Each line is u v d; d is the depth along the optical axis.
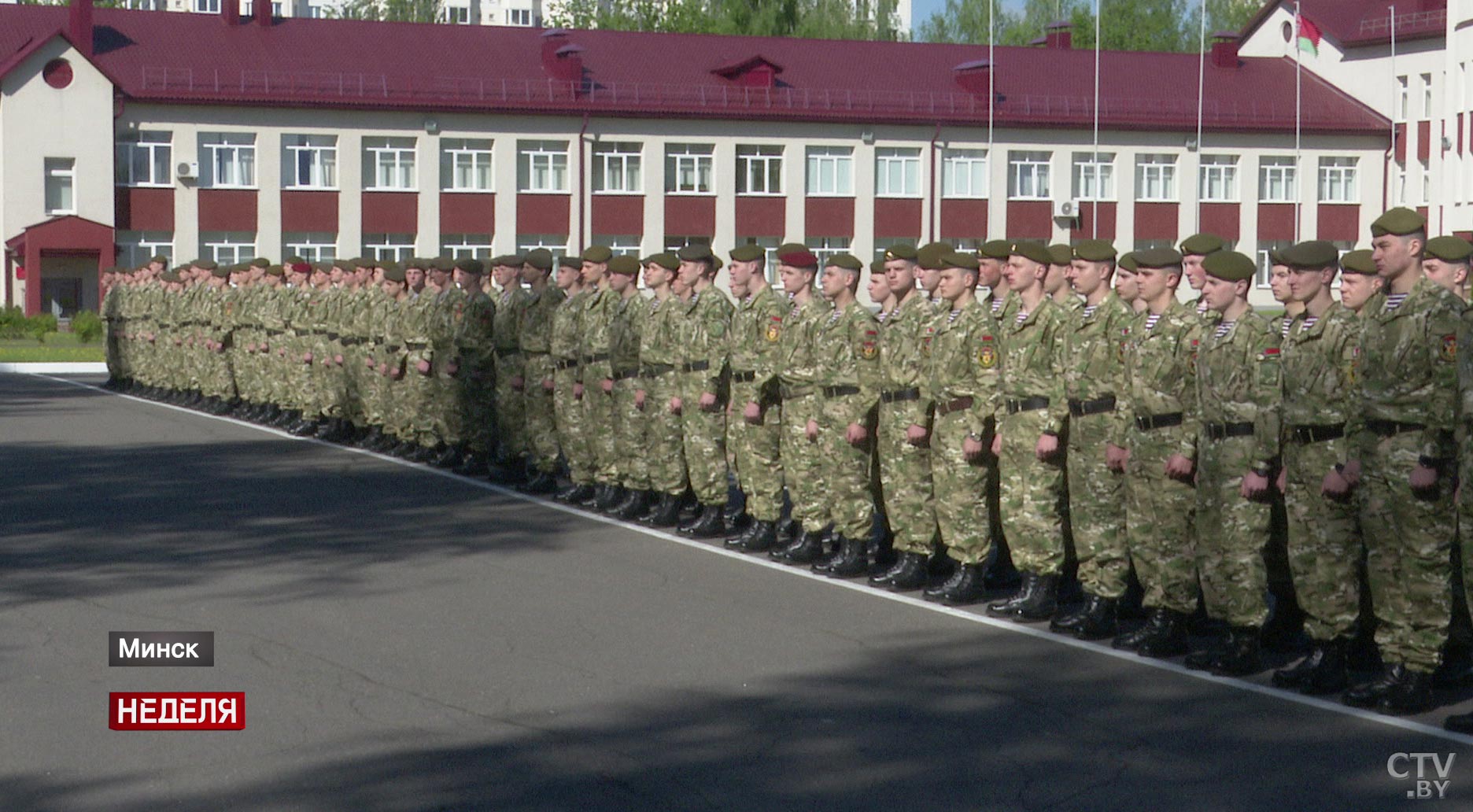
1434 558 7.08
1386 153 53.47
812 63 52.03
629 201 48.91
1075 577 9.98
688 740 6.58
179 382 23.62
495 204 47.81
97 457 16.70
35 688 7.30
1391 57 51.97
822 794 5.92
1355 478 7.29
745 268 11.48
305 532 11.90
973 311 9.56
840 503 10.58
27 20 47.62
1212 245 8.15
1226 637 7.90
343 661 7.86
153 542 11.31
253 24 48.16
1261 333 7.71
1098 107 51.72
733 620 8.97
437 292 16.33
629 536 12.03
